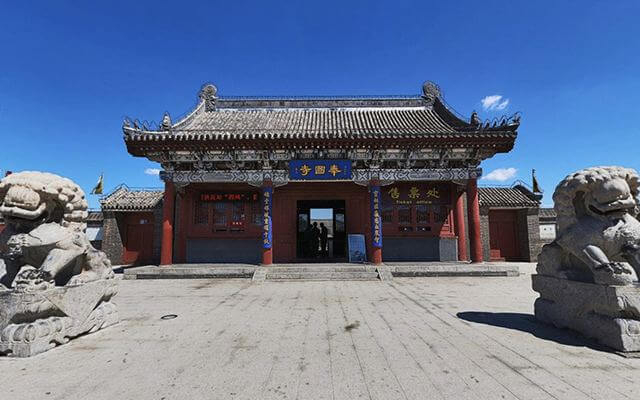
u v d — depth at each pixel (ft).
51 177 22.22
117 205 77.51
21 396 14.02
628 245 20.31
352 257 60.75
